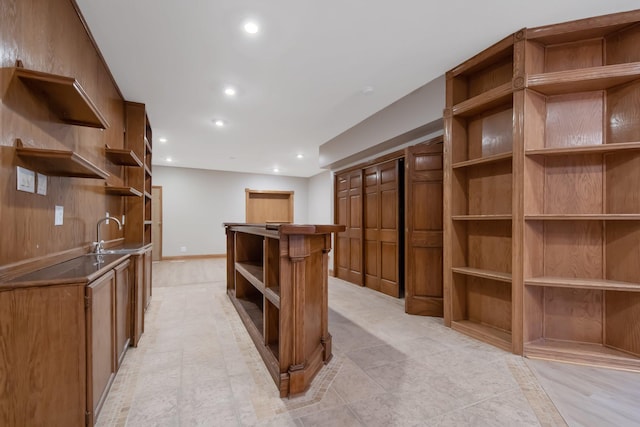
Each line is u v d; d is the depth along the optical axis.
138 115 3.52
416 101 3.29
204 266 6.62
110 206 2.88
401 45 2.46
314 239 2.04
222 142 5.35
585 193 2.28
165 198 7.57
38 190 1.53
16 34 1.33
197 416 1.55
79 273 1.42
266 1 1.93
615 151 2.14
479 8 2.02
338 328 2.88
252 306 3.21
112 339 1.78
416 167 3.36
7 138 1.26
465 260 2.90
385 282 4.33
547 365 2.11
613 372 2.01
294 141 5.31
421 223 3.32
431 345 2.46
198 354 2.29
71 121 1.89
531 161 2.28
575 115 2.30
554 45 2.33
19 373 1.22
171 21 2.11
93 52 2.35
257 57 2.60
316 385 1.85
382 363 2.14
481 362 2.16
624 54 2.13
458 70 2.79
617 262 2.17
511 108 2.50
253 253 3.63
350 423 1.49
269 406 1.64
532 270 2.30
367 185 4.79
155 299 3.89
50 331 1.27
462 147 2.88
